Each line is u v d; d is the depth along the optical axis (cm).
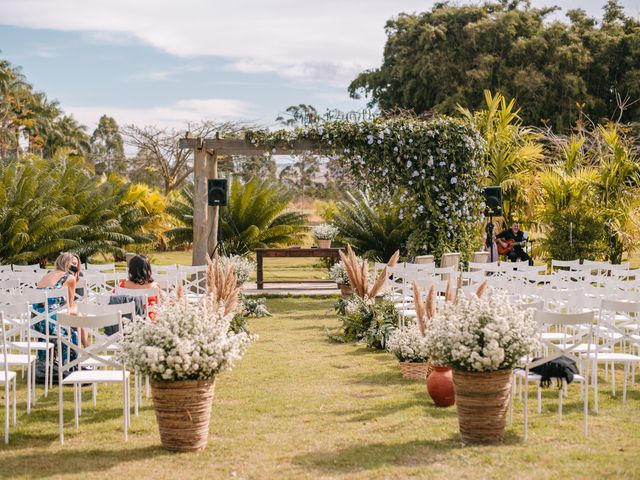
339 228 1945
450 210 1433
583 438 500
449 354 484
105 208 1959
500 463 444
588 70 3178
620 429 523
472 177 1438
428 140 1407
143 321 493
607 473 424
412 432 522
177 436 481
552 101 3052
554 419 553
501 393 485
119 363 519
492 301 489
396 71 3266
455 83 3064
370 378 717
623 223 1666
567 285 851
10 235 1661
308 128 1401
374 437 511
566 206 1705
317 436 516
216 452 481
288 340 951
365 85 3425
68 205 1889
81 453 481
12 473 441
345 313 1112
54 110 5866
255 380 711
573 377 528
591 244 1623
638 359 595
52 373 666
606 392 650
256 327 1063
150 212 2666
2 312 517
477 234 1511
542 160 1848
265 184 2320
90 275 869
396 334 738
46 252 1694
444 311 521
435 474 427
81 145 6228
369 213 1930
